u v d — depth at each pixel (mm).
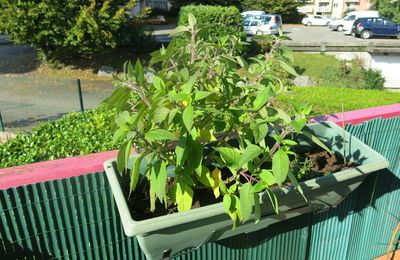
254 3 33938
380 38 22141
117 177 1511
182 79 1309
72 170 1643
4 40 17547
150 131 1095
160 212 1419
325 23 32781
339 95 5555
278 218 1536
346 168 1736
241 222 1346
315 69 12875
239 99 1511
